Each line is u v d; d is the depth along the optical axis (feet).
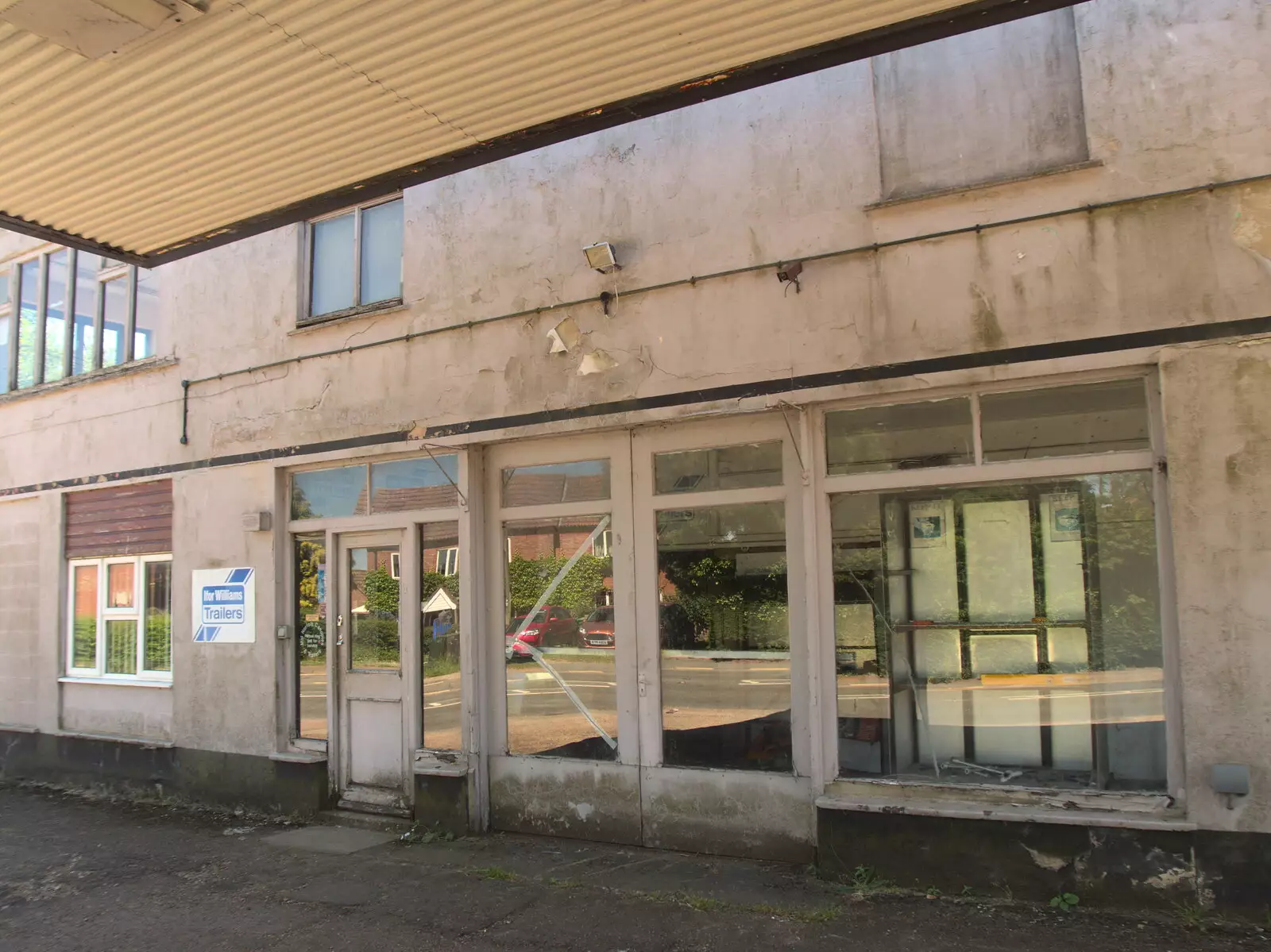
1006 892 15.06
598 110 14.08
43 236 17.95
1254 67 14.48
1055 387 15.67
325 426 23.26
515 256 20.79
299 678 23.95
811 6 11.71
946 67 16.85
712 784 18.16
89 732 28.19
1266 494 13.88
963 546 16.55
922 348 16.25
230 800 24.32
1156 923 13.93
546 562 20.52
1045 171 15.51
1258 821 13.65
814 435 17.30
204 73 12.83
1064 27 16.12
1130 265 14.92
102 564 28.76
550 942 14.58
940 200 16.35
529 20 11.81
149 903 17.47
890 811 15.83
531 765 20.17
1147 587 15.08
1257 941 13.23
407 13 11.63
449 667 21.44
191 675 25.40
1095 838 14.55
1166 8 15.05
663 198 19.01
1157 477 14.87
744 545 18.35
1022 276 15.62
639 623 19.12
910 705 16.69
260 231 18.19
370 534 23.03
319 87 13.25
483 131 14.62
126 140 14.56
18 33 11.93
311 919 16.16
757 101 18.15
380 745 22.48
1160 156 14.88
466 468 21.11
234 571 24.68
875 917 14.69
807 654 17.19
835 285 17.08
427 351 21.79
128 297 28.45
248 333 25.05
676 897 16.01
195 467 25.76
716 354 18.13
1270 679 13.69
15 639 30.81
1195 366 14.39
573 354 19.79
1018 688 16.03
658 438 19.16
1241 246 14.30
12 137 14.39
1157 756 14.89
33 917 16.96
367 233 23.77
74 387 29.30
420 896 16.87
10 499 31.09
